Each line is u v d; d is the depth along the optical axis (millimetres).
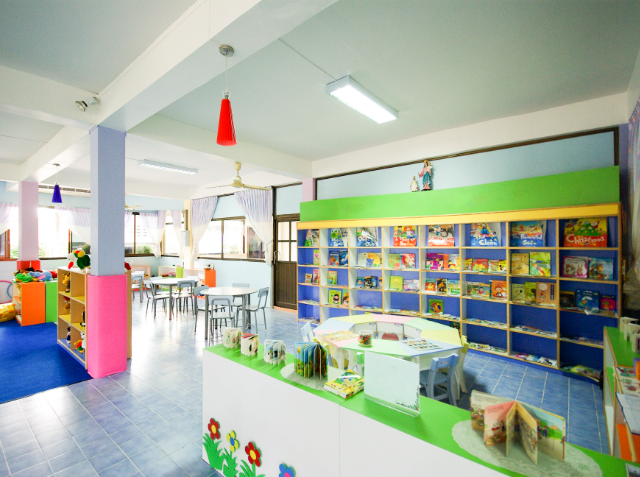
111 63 3025
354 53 2799
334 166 6207
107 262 3795
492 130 4363
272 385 1821
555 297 3826
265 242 7777
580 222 3723
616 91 3512
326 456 1563
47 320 6312
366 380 1590
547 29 2482
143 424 2770
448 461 1186
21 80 3162
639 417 1391
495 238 4312
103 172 3750
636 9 2256
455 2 2182
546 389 3373
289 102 3799
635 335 2361
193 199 10117
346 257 5863
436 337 3158
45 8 2260
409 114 4160
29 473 2180
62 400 3184
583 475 1065
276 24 1993
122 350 3893
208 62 2406
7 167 6633
